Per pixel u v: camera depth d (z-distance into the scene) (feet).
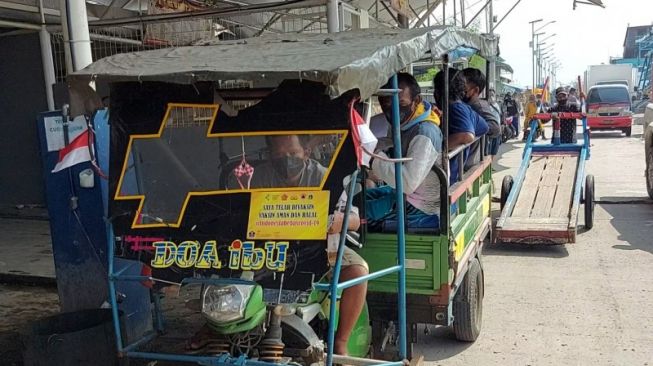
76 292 16.26
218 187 10.19
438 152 12.96
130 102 10.78
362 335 12.66
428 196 13.33
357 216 12.11
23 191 34.55
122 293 15.65
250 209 9.87
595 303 19.88
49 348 12.44
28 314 19.11
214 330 10.33
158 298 13.34
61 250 16.17
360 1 41.75
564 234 25.39
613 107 79.71
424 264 13.23
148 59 11.59
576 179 30.55
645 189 40.14
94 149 12.98
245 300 9.73
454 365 15.80
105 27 27.40
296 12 39.11
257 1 33.37
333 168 9.62
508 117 81.35
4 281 22.26
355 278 11.08
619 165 51.75
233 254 9.71
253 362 9.71
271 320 10.16
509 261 25.13
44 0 32.53
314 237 9.46
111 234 10.51
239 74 9.20
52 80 33.09
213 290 9.79
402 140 12.76
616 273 22.95
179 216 10.22
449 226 13.11
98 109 11.00
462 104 16.39
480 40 18.67
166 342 13.37
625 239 27.94
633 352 16.17
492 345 16.98
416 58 11.70
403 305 11.07
